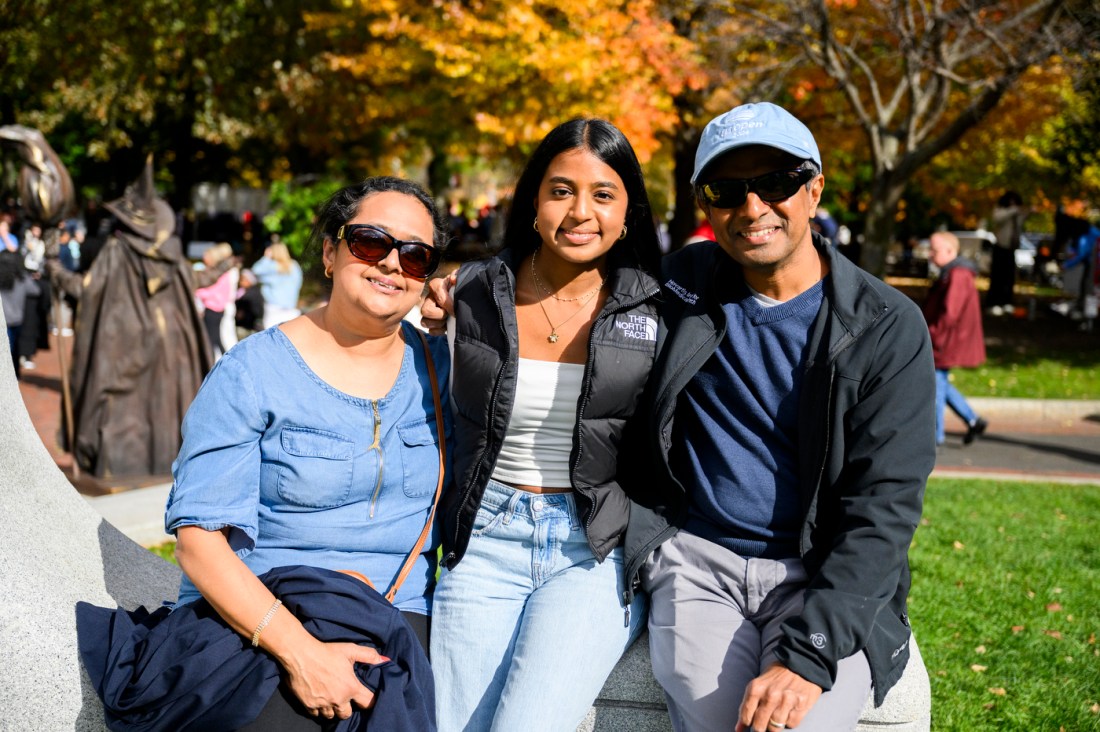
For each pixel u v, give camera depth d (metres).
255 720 2.14
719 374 2.54
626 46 10.14
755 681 2.18
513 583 2.63
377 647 2.30
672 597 2.54
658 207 23.42
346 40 14.40
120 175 26.84
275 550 2.44
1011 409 10.63
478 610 2.59
